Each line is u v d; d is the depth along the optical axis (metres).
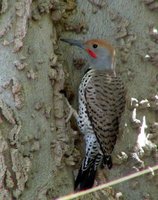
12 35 10.55
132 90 12.13
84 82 11.55
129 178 11.83
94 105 11.44
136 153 11.91
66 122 11.16
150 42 12.30
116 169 11.78
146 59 12.22
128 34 12.17
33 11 10.84
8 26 10.52
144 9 12.32
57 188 10.74
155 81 12.32
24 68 10.55
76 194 11.08
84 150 11.54
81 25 11.91
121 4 12.20
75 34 11.94
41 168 10.56
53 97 11.02
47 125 10.76
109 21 12.11
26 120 10.46
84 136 11.55
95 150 11.40
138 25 12.27
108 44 11.77
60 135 10.95
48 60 10.96
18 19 10.59
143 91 12.21
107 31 12.08
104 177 11.61
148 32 12.30
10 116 10.28
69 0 11.93
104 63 11.75
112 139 11.47
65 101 11.25
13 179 10.13
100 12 12.09
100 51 11.75
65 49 11.74
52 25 11.33
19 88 10.41
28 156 10.39
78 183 11.15
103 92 11.51
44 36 10.99
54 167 10.71
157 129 12.27
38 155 10.55
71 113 11.25
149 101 12.23
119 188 11.73
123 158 11.78
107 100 11.49
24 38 10.59
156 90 12.31
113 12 12.14
